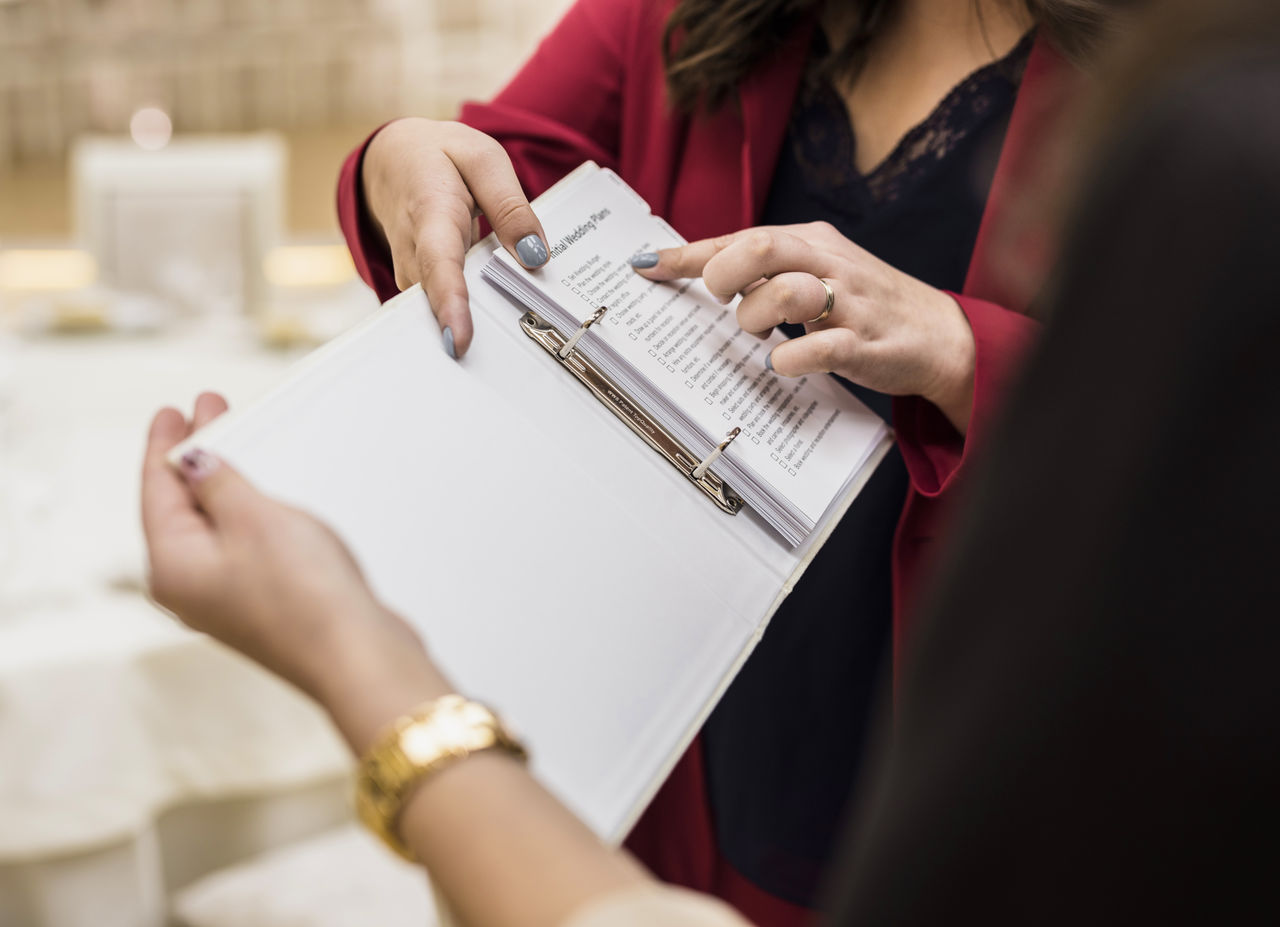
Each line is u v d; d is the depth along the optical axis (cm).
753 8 93
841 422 83
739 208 100
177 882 178
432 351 70
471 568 61
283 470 59
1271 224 26
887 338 77
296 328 244
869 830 34
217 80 529
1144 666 28
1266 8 28
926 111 94
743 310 77
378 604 50
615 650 63
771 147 98
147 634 154
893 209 94
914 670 34
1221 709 27
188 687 158
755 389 81
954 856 31
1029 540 30
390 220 83
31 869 154
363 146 92
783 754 104
